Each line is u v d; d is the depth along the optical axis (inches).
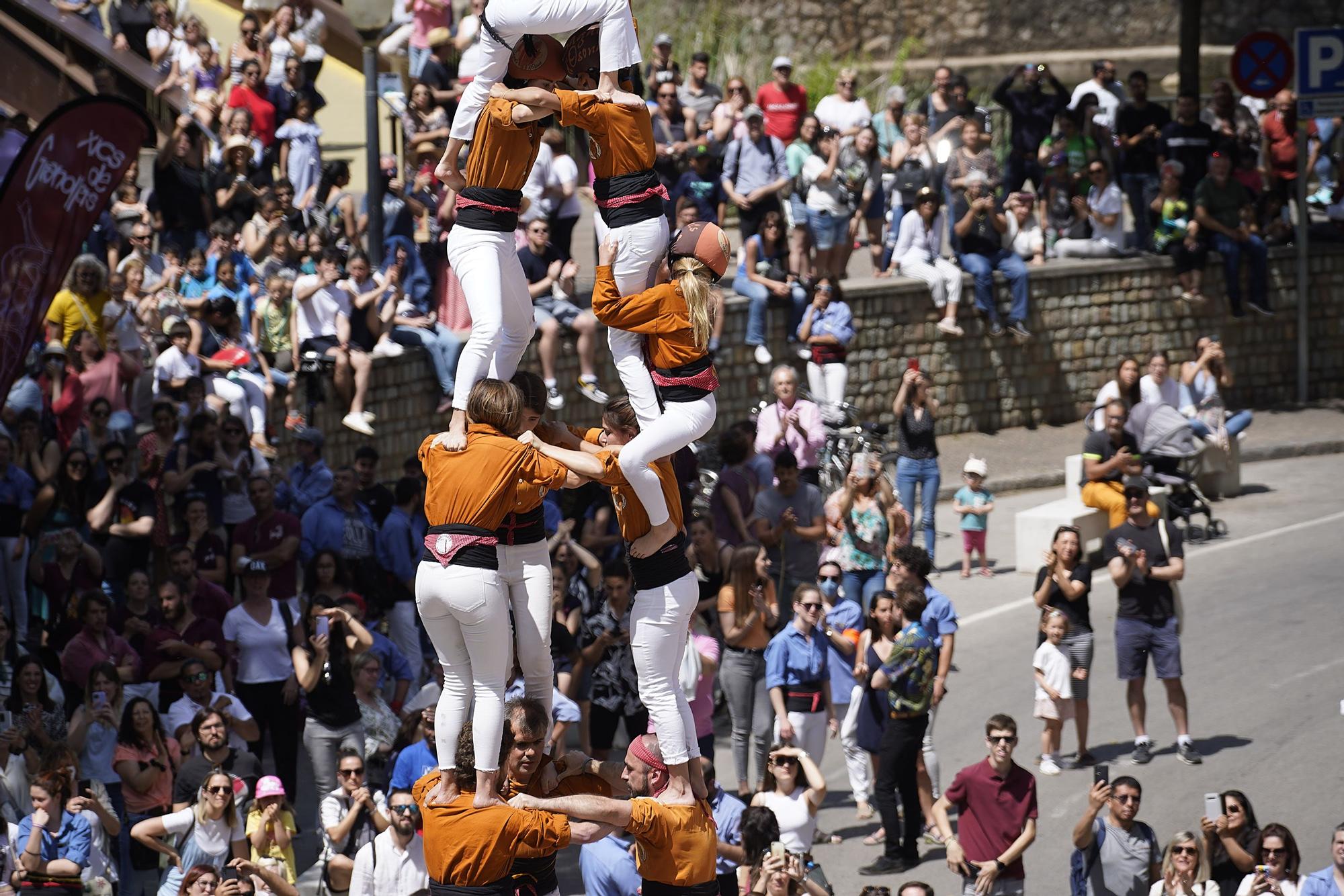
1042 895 1032.2
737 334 1768.0
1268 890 919.0
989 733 984.9
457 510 555.8
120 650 1094.4
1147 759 1190.9
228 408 1332.4
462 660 574.2
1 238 1042.1
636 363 574.9
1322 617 1424.7
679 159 1768.0
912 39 2696.9
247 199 1563.7
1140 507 1171.3
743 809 951.0
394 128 1713.8
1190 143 2006.6
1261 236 2065.7
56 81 1642.5
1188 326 2037.4
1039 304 1964.8
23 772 991.6
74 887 926.4
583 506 1354.6
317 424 1453.0
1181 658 1364.4
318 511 1266.0
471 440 558.9
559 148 1603.1
